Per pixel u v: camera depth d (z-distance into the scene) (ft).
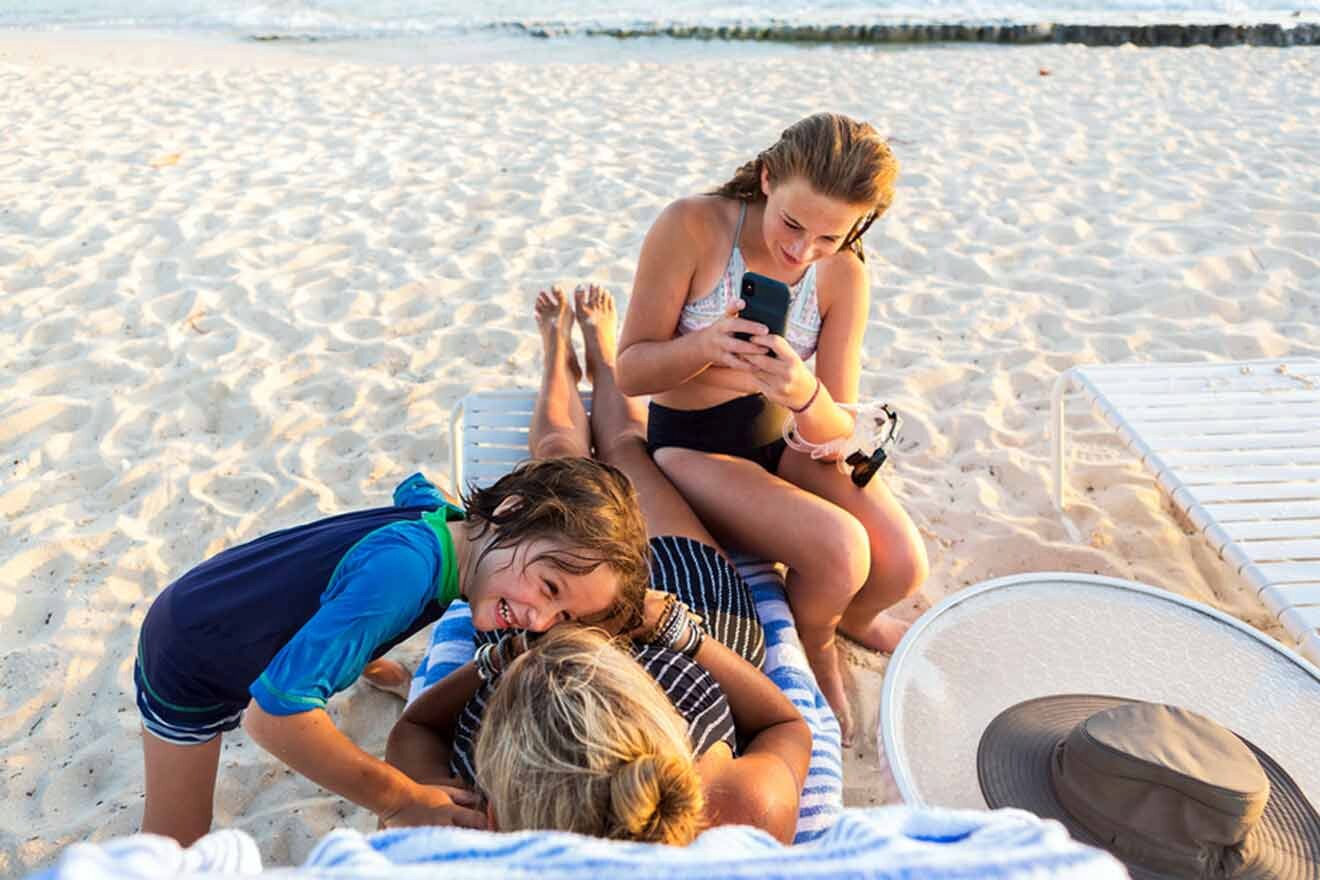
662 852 3.08
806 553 8.25
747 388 8.91
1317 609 7.79
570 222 18.76
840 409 8.32
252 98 26.94
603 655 4.67
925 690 6.51
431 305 16.08
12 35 37.58
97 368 14.30
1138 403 10.62
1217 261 16.67
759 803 5.70
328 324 15.55
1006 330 15.25
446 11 41.60
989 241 17.87
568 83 28.43
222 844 3.02
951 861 2.74
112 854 2.52
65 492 12.12
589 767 4.22
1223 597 10.77
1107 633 7.00
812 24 38.34
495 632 7.50
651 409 9.50
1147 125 23.63
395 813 5.83
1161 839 5.34
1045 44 35.60
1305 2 40.32
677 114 25.38
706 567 7.75
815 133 7.43
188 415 13.44
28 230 18.48
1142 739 5.48
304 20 40.27
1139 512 11.76
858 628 9.78
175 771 6.81
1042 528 11.57
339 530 6.43
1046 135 23.09
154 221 18.70
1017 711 6.34
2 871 7.88
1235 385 10.97
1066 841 2.98
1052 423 11.57
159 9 41.88
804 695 7.65
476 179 20.85
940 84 27.61
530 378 14.34
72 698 9.47
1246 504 8.99
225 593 6.32
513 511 5.70
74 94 27.30
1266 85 26.71
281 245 17.89
